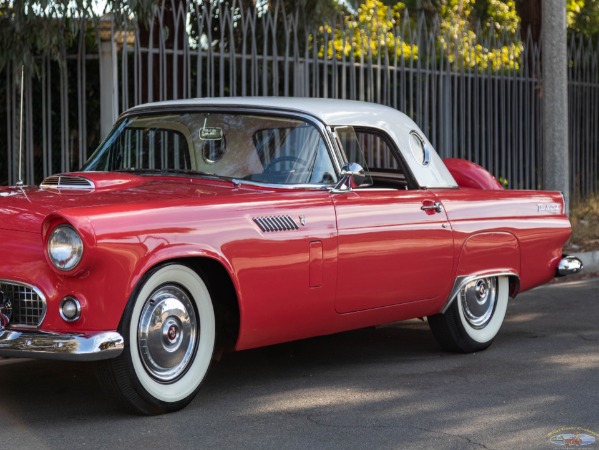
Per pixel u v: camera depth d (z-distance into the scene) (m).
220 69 10.87
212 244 5.62
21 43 9.80
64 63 10.12
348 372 6.94
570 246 13.32
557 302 10.14
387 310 6.86
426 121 13.26
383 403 6.01
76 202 5.54
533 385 6.52
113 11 9.82
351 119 6.87
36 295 5.31
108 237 5.13
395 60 12.80
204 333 5.82
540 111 14.98
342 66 12.11
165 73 10.51
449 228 7.18
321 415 5.71
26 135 10.12
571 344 8.00
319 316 6.35
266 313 5.96
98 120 11.27
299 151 6.51
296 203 6.16
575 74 15.58
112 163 7.06
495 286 7.86
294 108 6.66
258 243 5.85
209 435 5.25
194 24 12.74
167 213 5.46
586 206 15.52
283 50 12.91
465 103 14.05
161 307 5.54
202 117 6.81
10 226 5.41
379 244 6.62
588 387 6.46
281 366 7.14
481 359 7.42
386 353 7.65
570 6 20.88
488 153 14.06
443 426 5.49
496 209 7.66
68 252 5.10
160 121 6.96
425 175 7.31
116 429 5.34
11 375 6.70
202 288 5.77
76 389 6.28
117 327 5.27
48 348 5.15
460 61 13.79
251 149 6.55
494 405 5.97
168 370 5.64
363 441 5.18
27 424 5.44
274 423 5.52
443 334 7.55
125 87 10.22
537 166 15.02
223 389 6.37
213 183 6.46
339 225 6.36
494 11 21.72
